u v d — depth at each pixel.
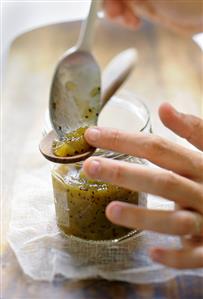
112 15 0.73
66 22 0.79
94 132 0.42
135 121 0.50
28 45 0.75
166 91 0.65
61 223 0.46
